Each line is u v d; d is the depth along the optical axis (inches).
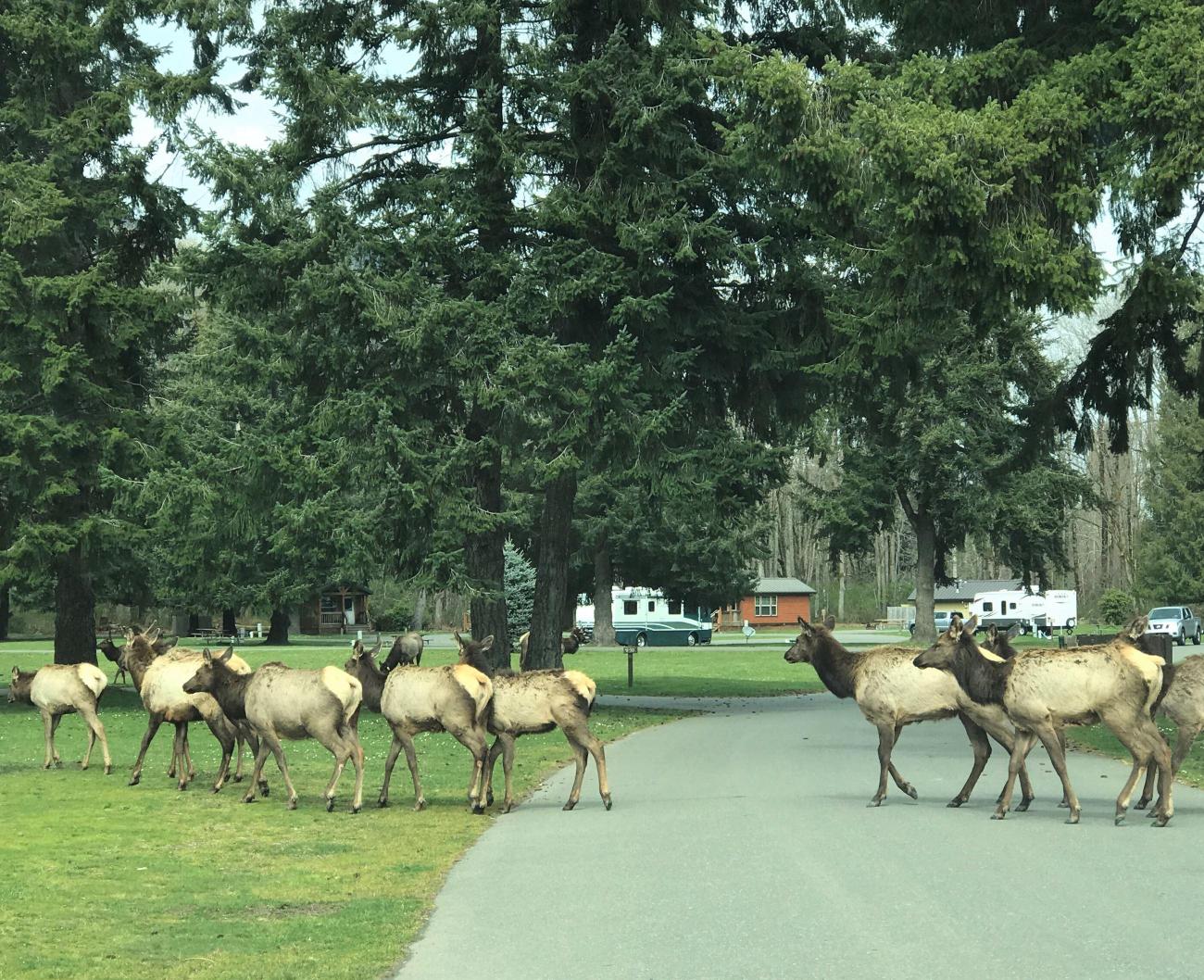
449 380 1187.3
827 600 5974.4
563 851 539.5
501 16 1232.8
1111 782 745.0
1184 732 597.9
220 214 1226.6
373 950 386.6
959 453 2554.1
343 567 1175.0
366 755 960.9
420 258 1176.8
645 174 1196.5
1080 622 4697.3
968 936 374.3
